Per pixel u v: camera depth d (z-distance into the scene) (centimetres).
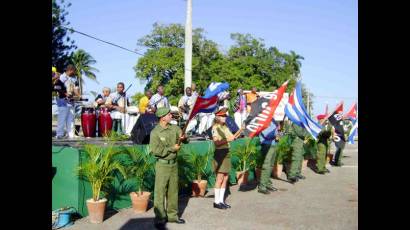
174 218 730
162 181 703
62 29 2362
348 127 1762
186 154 994
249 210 845
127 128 1205
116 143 952
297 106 1216
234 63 4784
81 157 751
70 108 1070
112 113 1159
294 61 5284
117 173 816
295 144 1244
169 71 3809
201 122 1350
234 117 1534
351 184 1200
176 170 721
